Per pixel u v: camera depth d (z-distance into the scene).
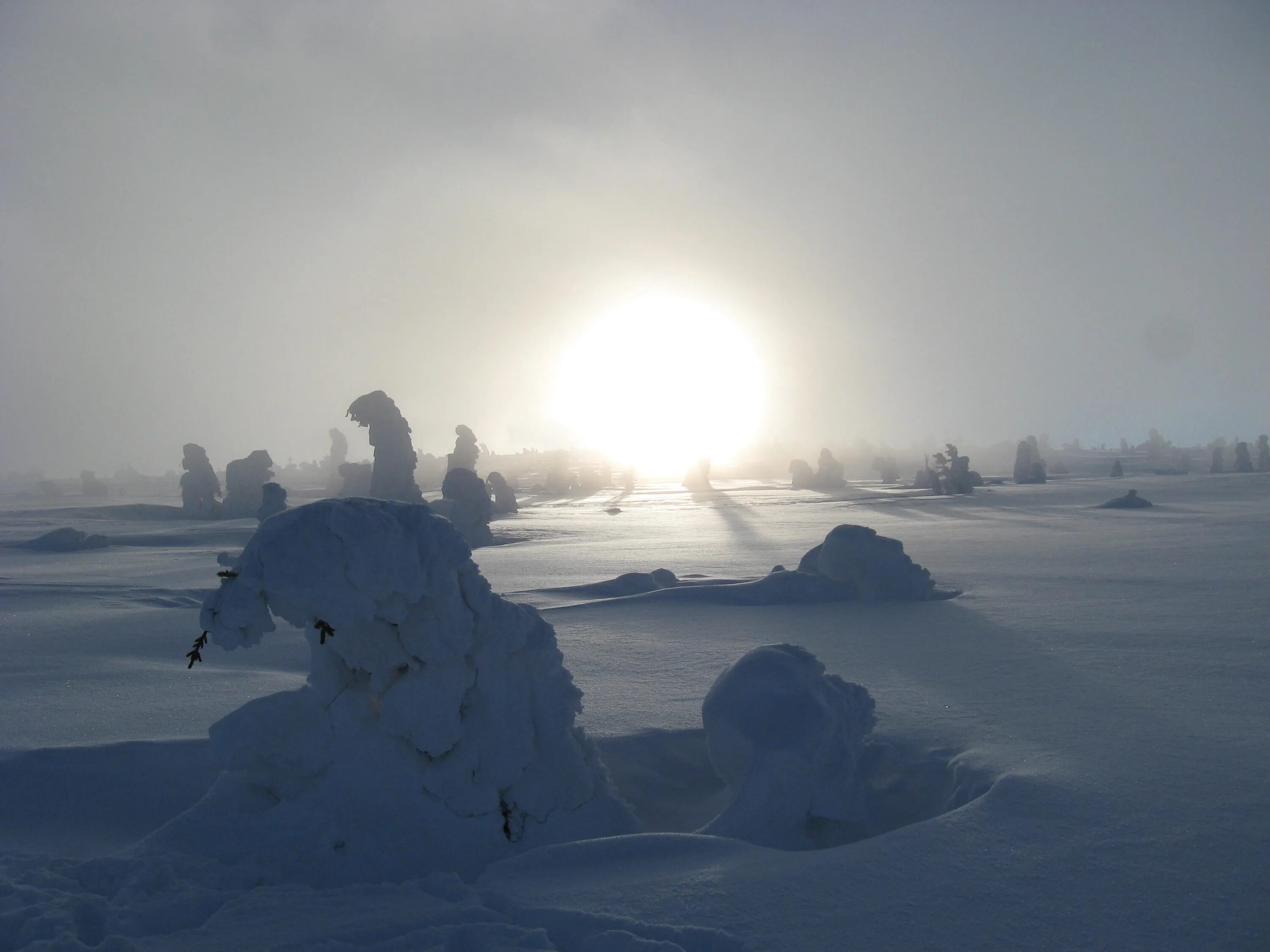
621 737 6.53
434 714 4.74
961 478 55.91
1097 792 4.69
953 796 5.24
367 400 32.62
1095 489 55.16
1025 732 6.05
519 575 19.25
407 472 32.78
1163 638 9.54
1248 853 3.88
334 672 4.97
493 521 42.38
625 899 3.61
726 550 24.22
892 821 5.32
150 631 11.85
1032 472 68.81
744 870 3.90
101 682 8.69
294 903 3.66
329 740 4.82
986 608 12.41
